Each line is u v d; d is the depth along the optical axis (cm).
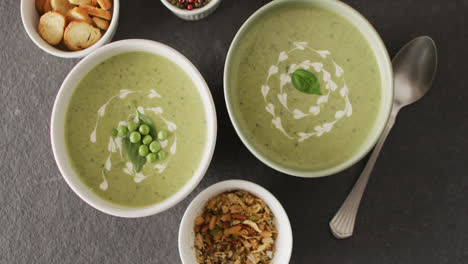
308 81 46
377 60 46
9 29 52
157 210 45
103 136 48
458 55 50
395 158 50
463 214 49
